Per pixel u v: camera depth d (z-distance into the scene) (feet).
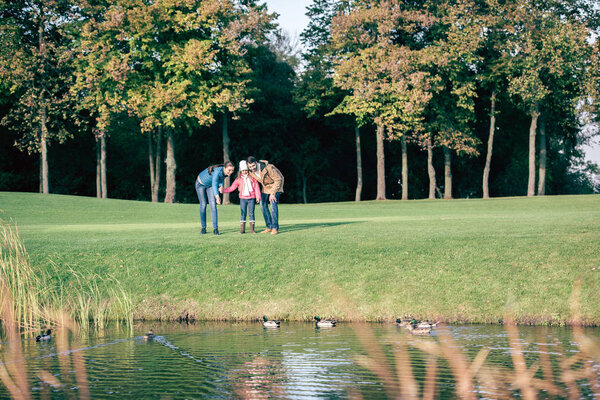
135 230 67.92
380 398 20.71
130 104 136.98
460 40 154.71
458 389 21.47
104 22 135.85
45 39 146.00
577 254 44.83
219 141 198.49
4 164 174.81
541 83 151.12
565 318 37.32
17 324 38.75
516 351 27.96
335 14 170.09
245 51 143.02
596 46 153.79
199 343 32.01
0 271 40.40
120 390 22.52
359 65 154.20
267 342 31.78
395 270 44.68
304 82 176.65
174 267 48.24
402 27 156.35
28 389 22.81
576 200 129.08
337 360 26.78
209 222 83.97
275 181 58.54
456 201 138.92
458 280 42.55
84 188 197.47
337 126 198.80
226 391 22.09
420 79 148.25
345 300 40.83
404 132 159.53
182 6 139.85
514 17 154.71
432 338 31.94
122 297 44.34
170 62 136.46
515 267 43.62
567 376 22.59
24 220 90.84
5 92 146.30
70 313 42.27
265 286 44.45
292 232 59.82
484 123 188.34
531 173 158.10
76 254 51.13
